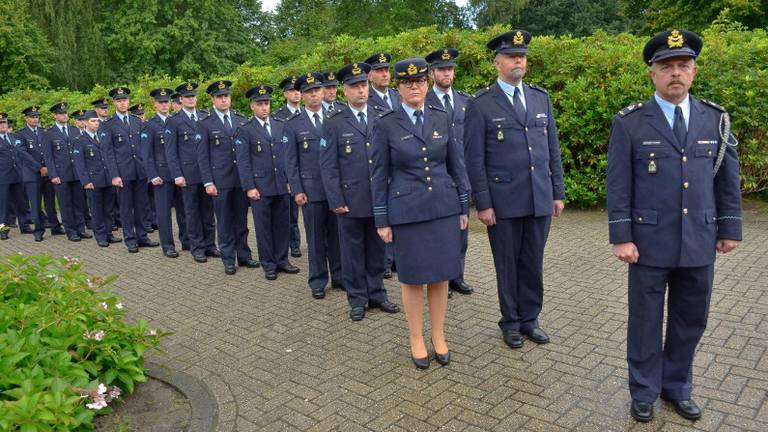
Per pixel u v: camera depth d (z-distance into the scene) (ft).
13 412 9.18
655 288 10.61
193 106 25.61
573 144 27.81
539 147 14.01
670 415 10.81
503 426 10.71
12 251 30.35
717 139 10.41
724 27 28.76
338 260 19.97
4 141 35.14
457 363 13.44
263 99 21.91
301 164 19.29
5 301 13.14
